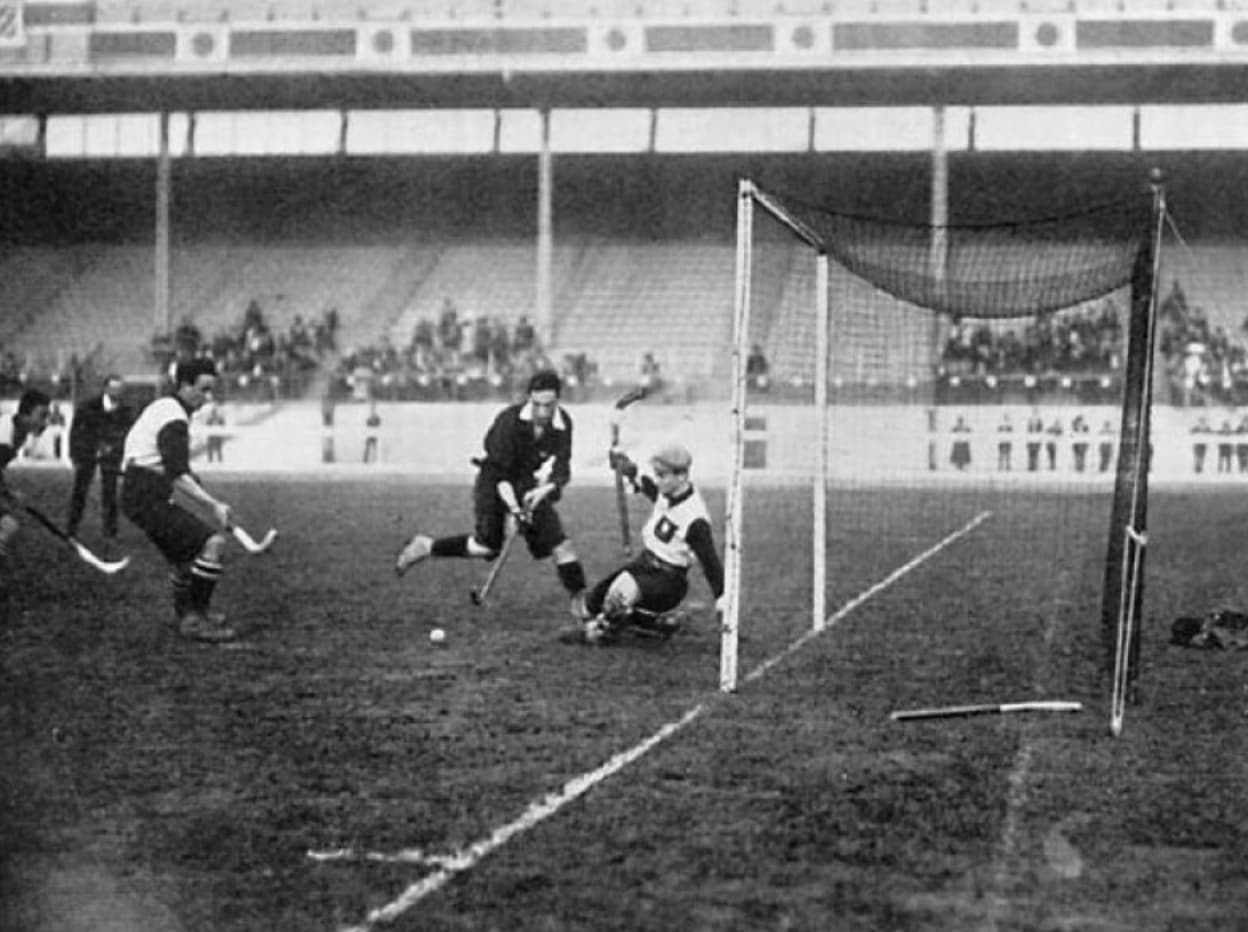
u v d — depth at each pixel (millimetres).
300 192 47219
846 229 41812
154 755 7656
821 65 38531
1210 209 43719
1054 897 5555
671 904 5461
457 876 5785
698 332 42031
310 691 9344
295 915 5395
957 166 44781
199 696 9156
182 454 10898
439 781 7168
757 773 7332
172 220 47188
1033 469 35781
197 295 44969
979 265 39906
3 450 12094
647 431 37312
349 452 38000
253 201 47188
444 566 16781
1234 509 25312
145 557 16969
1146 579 15586
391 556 17719
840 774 7312
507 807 6715
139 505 11188
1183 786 7125
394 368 39281
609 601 11156
